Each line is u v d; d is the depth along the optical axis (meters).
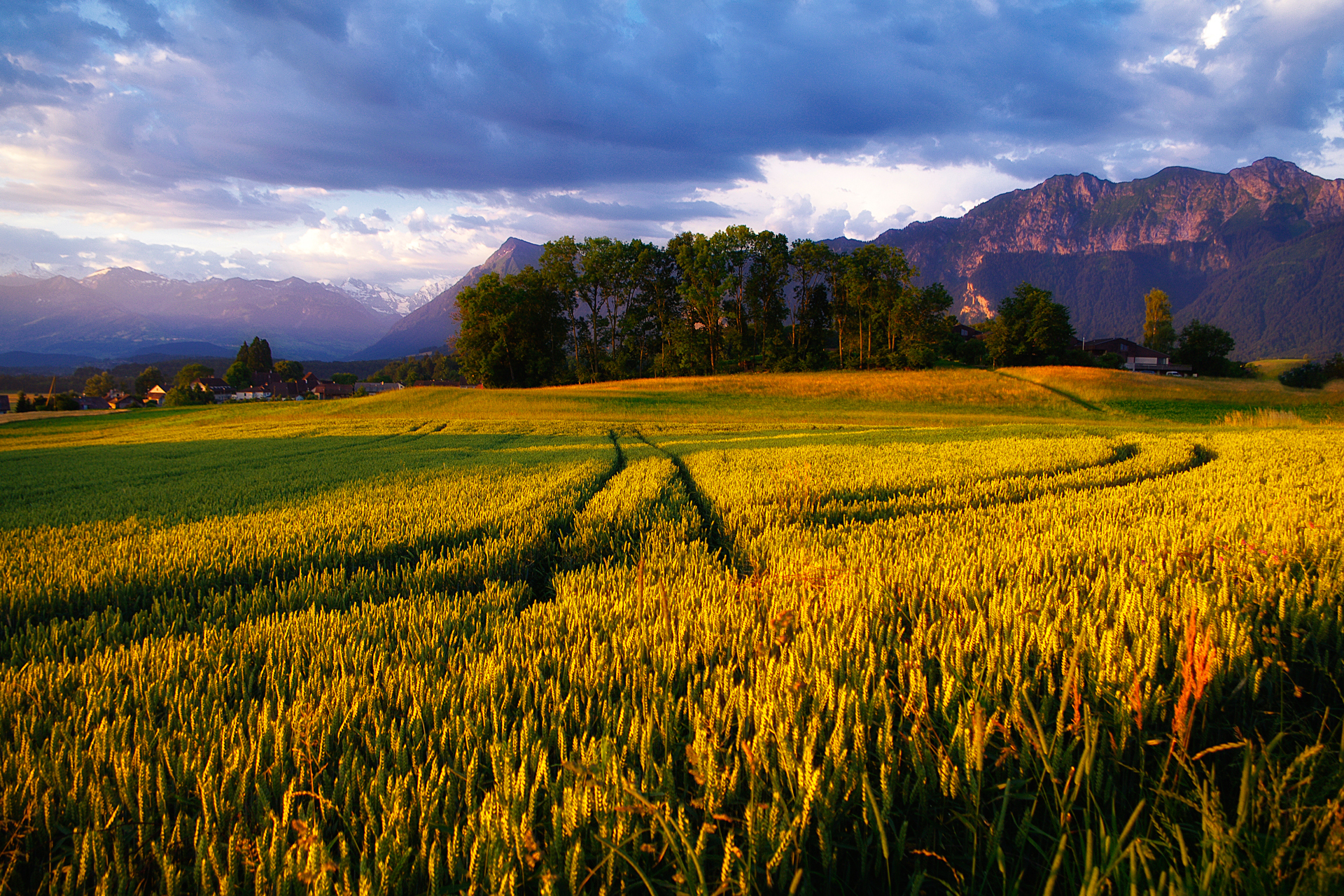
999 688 2.40
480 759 2.28
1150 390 57.34
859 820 1.92
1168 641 2.71
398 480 13.43
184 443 32.97
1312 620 2.92
